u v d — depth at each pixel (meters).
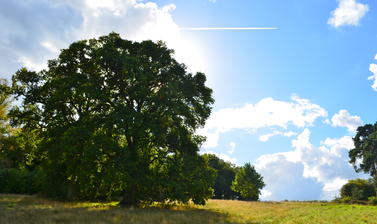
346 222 23.64
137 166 27.67
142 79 27.94
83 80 28.52
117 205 29.33
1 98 41.06
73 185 32.94
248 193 78.06
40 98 32.75
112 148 26.38
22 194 42.97
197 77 33.38
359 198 80.00
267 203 51.31
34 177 43.47
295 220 23.89
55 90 30.67
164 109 30.12
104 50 28.70
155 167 30.16
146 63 30.27
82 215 18.00
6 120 41.25
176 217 20.28
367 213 33.31
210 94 33.53
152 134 29.27
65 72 31.94
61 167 31.22
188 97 32.06
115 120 26.70
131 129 27.27
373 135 86.00
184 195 27.47
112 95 30.27
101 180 26.30
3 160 48.12
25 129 33.69
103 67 30.34
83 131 25.72
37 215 17.30
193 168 30.11
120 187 30.62
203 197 30.20
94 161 27.28
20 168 50.34
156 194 29.34
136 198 29.75
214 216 23.28
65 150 25.95
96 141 25.75
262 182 79.06
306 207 41.88
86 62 31.22
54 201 30.36
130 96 29.98
